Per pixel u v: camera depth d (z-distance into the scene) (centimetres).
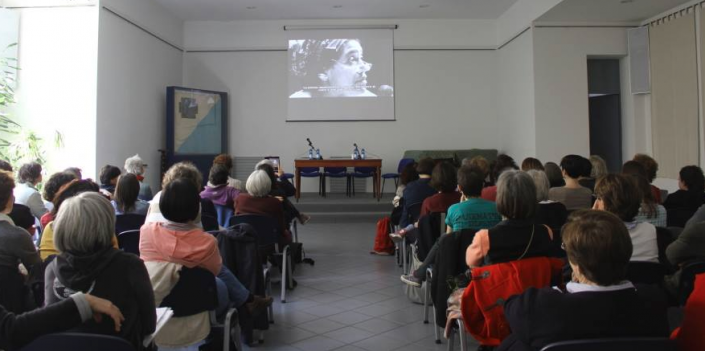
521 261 194
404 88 1048
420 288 388
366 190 1061
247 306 259
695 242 214
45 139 705
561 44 852
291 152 1048
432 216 331
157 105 915
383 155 1051
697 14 716
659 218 272
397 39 1045
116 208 323
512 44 953
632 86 841
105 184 431
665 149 783
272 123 1048
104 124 728
